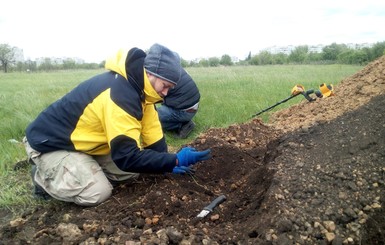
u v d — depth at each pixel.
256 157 3.84
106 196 3.01
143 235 2.44
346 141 2.98
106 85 2.76
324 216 2.37
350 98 4.63
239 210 2.78
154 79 2.75
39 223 2.90
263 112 6.04
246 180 3.26
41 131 2.92
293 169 2.79
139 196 3.01
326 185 2.59
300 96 6.94
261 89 8.59
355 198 2.48
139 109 2.78
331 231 2.30
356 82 5.27
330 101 5.01
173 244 2.35
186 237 2.38
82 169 2.91
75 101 2.82
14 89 12.77
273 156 3.19
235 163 3.61
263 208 2.53
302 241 2.24
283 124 4.99
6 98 8.54
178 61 2.82
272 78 11.74
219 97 7.64
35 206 3.21
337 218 2.37
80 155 2.96
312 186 2.59
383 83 4.50
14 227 2.86
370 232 2.36
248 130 4.66
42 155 2.97
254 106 6.58
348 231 2.32
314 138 3.19
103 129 2.87
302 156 2.95
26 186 3.66
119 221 2.67
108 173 3.27
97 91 2.76
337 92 5.46
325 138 3.13
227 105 6.70
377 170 2.63
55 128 2.88
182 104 4.98
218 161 3.61
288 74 14.50
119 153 2.72
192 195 2.99
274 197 2.52
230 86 9.64
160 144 3.30
